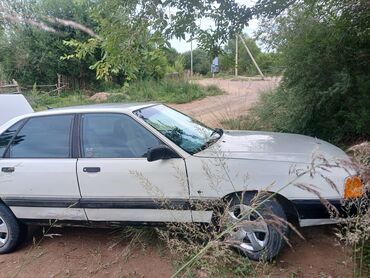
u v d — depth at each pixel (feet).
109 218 13.75
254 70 59.93
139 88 67.72
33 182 14.33
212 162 12.63
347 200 11.09
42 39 74.79
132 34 16.89
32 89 73.56
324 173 11.67
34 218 14.65
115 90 72.28
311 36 22.61
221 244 8.52
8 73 77.71
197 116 39.99
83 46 19.10
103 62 18.65
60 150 14.43
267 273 11.54
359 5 20.81
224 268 10.96
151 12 16.39
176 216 12.85
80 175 13.78
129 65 18.12
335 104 22.84
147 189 12.75
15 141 15.15
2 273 13.70
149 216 13.25
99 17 17.29
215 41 18.38
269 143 14.11
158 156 12.88
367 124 21.63
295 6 20.79
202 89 64.13
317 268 11.78
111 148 13.88
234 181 12.36
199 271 11.09
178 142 13.50
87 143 14.19
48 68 77.82
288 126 24.80
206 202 12.14
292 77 23.67
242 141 14.56
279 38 24.47
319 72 22.41
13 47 74.33
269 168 12.17
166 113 15.97
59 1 56.95
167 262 13.00
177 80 69.41
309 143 14.05
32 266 13.94
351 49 22.11
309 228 14.17
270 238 11.86
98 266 13.41
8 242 15.07
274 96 28.40
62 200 14.07
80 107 15.29
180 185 12.80
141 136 13.71
